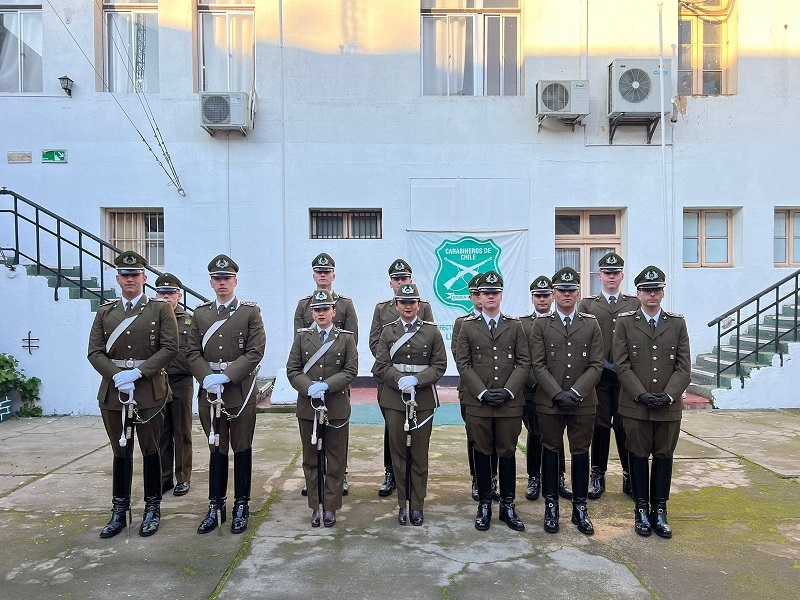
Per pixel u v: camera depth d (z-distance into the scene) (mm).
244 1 9172
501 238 8984
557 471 4039
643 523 3922
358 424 7109
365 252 8906
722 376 8055
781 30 9039
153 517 3986
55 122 8719
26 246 8727
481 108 8961
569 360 3967
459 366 4094
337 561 3516
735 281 9008
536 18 8969
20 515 4227
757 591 3176
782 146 9070
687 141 9031
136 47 9094
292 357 4125
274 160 8859
